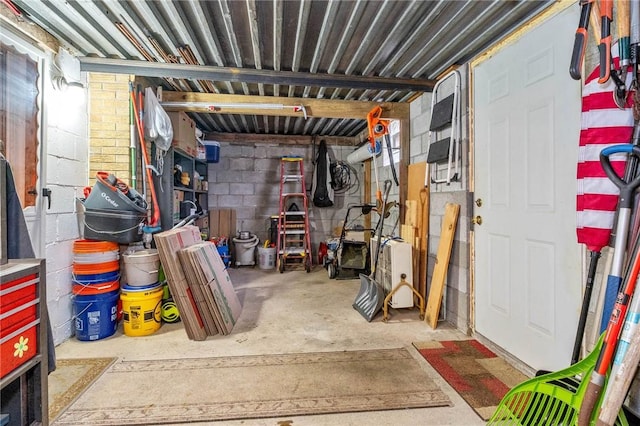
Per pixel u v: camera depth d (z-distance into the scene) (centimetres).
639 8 125
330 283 449
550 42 186
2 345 114
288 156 592
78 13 207
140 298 263
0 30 195
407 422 162
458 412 170
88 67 273
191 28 229
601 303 134
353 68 287
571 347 173
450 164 284
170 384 194
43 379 133
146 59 278
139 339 259
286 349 242
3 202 130
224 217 586
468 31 224
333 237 595
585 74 164
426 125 341
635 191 122
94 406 173
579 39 138
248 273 512
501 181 228
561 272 180
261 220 600
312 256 606
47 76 234
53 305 242
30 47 218
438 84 308
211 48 254
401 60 272
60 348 241
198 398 181
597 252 137
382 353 235
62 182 253
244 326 288
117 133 296
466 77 267
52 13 207
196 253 268
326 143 599
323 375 205
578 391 119
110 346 246
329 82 299
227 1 198
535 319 198
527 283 204
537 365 196
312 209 609
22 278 123
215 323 268
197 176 493
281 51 260
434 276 301
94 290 255
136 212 268
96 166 293
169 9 203
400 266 313
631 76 127
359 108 381
